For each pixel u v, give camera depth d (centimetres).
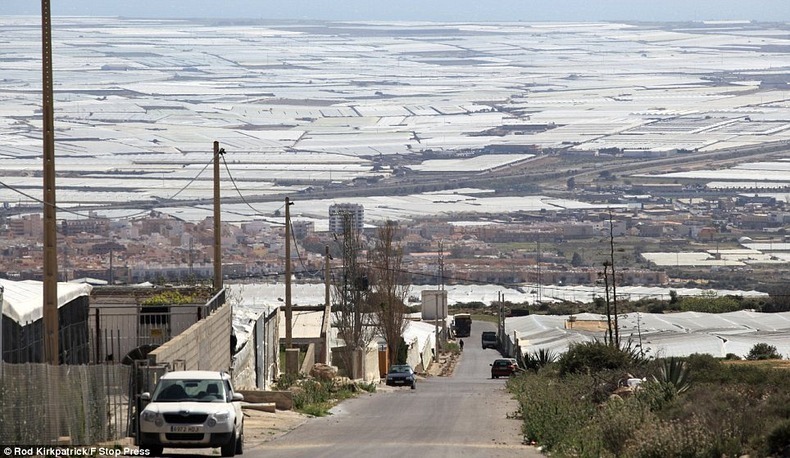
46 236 5038
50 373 4288
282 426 6019
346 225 15638
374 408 7656
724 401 4944
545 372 10106
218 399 4519
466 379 13262
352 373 12044
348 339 12362
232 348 7838
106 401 4778
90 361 6794
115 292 7850
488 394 9456
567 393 6912
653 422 4556
